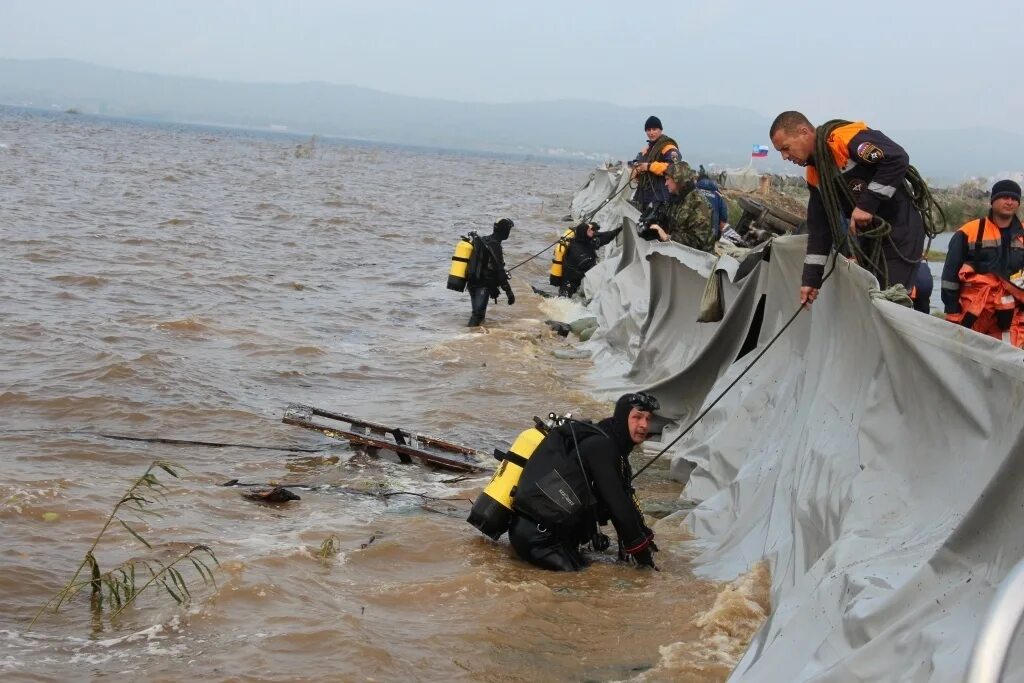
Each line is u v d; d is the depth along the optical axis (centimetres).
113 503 632
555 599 531
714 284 859
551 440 592
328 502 676
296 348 1157
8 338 1065
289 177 5119
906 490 455
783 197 2342
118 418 841
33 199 2639
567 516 574
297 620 480
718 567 579
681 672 441
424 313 1480
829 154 606
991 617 181
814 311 657
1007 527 341
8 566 528
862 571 409
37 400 862
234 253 1975
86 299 1342
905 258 619
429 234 2727
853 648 377
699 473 723
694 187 1067
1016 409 382
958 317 723
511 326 1406
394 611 510
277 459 773
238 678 421
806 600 434
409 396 1002
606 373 1132
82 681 415
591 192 3391
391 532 619
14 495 621
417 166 9038
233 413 877
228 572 526
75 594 505
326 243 2320
